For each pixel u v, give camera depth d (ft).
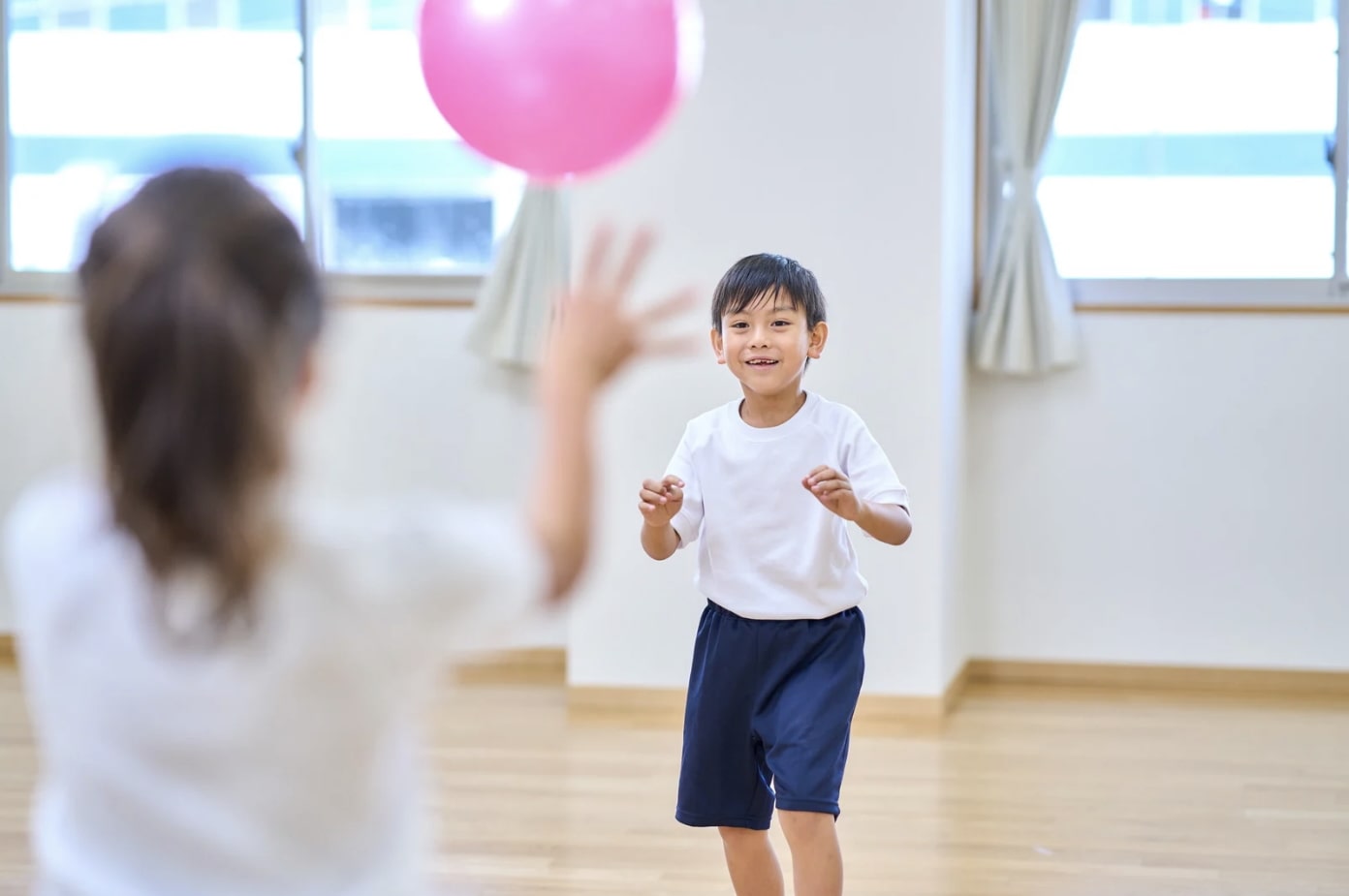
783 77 12.82
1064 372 14.60
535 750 11.93
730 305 7.35
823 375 12.92
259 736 2.64
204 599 2.61
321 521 2.72
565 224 14.60
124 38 15.35
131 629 2.68
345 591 2.66
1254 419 14.32
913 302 12.75
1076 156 14.61
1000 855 9.27
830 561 7.22
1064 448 14.64
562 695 14.03
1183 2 14.30
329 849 2.69
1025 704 13.78
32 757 11.51
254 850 2.64
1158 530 14.53
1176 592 14.52
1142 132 14.46
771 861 7.47
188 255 2.56
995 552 14.80
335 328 2.80
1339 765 11.52
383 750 2.76
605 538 13.24
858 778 11.14
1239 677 14.44
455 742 12.17
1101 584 14.65
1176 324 14.40
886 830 9.80
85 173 15.49
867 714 13.00
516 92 5.11
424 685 2.79
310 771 2.67
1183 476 14.47
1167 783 11.00
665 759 11.64
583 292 3.01
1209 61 14.29
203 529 2.52
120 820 2.67
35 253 15.62
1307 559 14.29
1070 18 13.98
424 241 15.24
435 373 15.10
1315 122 14.15
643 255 3.04
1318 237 14.21
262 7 15.16
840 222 12.82
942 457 12.82
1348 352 14.12
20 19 15.47
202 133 15.34
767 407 7.45
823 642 7.24
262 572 2.61
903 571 12.90
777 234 12.90
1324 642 14.29
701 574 7.50
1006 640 14.87
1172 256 14.49
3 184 15.56
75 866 2.68
